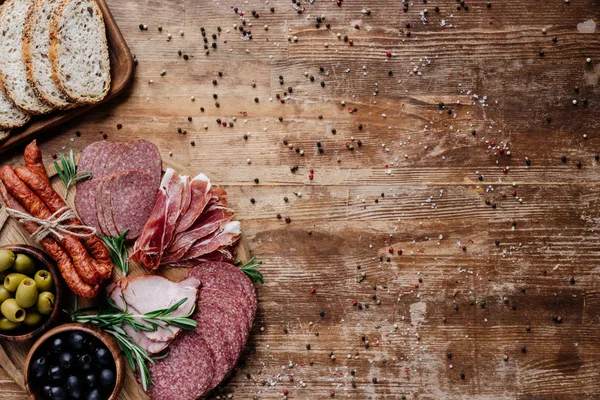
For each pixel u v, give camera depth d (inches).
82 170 50.8
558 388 53.2
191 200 50.8
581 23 53.3
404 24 53.3
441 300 53.3
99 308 50.0
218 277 50.9
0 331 48.2
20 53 51.3
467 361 53.2
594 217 53.4
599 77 53.4
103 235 50.4
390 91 53.4
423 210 53.3
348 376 53.1
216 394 52.8
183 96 53.2
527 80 53.4
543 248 53.4
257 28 53.2
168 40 53.1
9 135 51.8
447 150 53.4
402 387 53.1
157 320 49.6
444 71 53.4
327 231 53.2
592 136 53.4
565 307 53.3
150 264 50.0
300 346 53.0
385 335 53.2
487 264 53.4
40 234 48.4
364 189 53.3
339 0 53.2
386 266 53.3
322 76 53.3
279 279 53.1
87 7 51.2
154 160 51.1
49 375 47.8
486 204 53.4
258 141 53.2
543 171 53.4
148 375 49.9
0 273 48.2
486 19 53.3
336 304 53.2
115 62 52.3
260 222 53.1
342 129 53.3
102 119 53.0
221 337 50.5
